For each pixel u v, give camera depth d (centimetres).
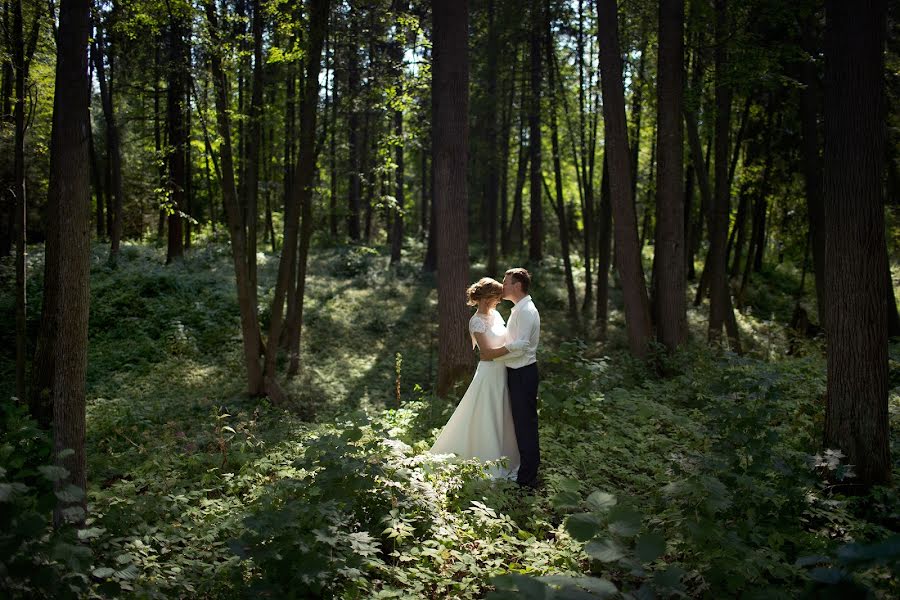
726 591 306
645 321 1007
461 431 529
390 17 1121
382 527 375
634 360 931
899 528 432
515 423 505
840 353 489
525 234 4031
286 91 1408
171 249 1928
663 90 991
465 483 446
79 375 381
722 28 1188
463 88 820
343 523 335
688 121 1478
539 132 2050
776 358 1329
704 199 1505
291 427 725
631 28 1506
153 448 666
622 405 709
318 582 292
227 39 940
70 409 377
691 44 1245
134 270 1695
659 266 1005
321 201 2623
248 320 1005
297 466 446
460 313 820
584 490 468
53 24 986
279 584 300
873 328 480
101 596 275
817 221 1451
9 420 528
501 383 521
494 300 523
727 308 1477
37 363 739
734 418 477
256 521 310
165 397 1022
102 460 598
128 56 1547
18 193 823
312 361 1277
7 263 1605
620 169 995
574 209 3547
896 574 188
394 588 334
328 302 1680
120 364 1204
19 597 244
